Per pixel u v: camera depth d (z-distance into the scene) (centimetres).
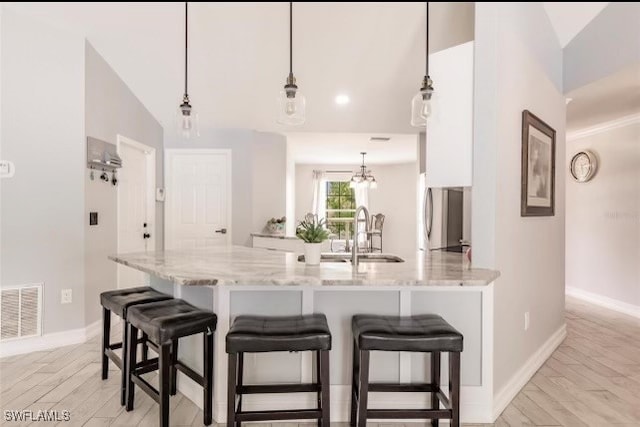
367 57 377
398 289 224
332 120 502
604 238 468
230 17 320
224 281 190
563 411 232
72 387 255
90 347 327
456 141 242
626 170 435
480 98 232
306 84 426
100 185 370
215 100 458
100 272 368
